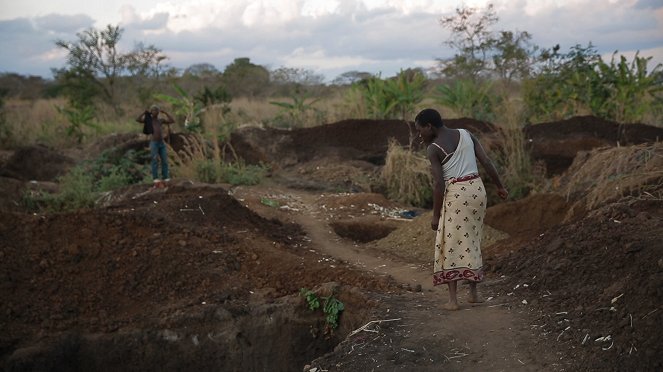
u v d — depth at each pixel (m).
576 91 16.06
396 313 5.30
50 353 5.34
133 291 6.21
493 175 5.18
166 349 5.66
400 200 11.44
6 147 18.16
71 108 23.66
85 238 6.68
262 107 24.69
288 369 5.74
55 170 13.98
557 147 12.39
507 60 22.69
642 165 7.50
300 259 7.05
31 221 6.75
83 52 25.45
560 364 4.25
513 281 5.94
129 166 12.86
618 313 4.52
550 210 8.14
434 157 5.01
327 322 5.73
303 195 11.56
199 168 12.34
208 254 6.86
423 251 8.07
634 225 5.82
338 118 17.97
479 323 5.03
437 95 20.00
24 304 5.83
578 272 5.52
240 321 5.84
